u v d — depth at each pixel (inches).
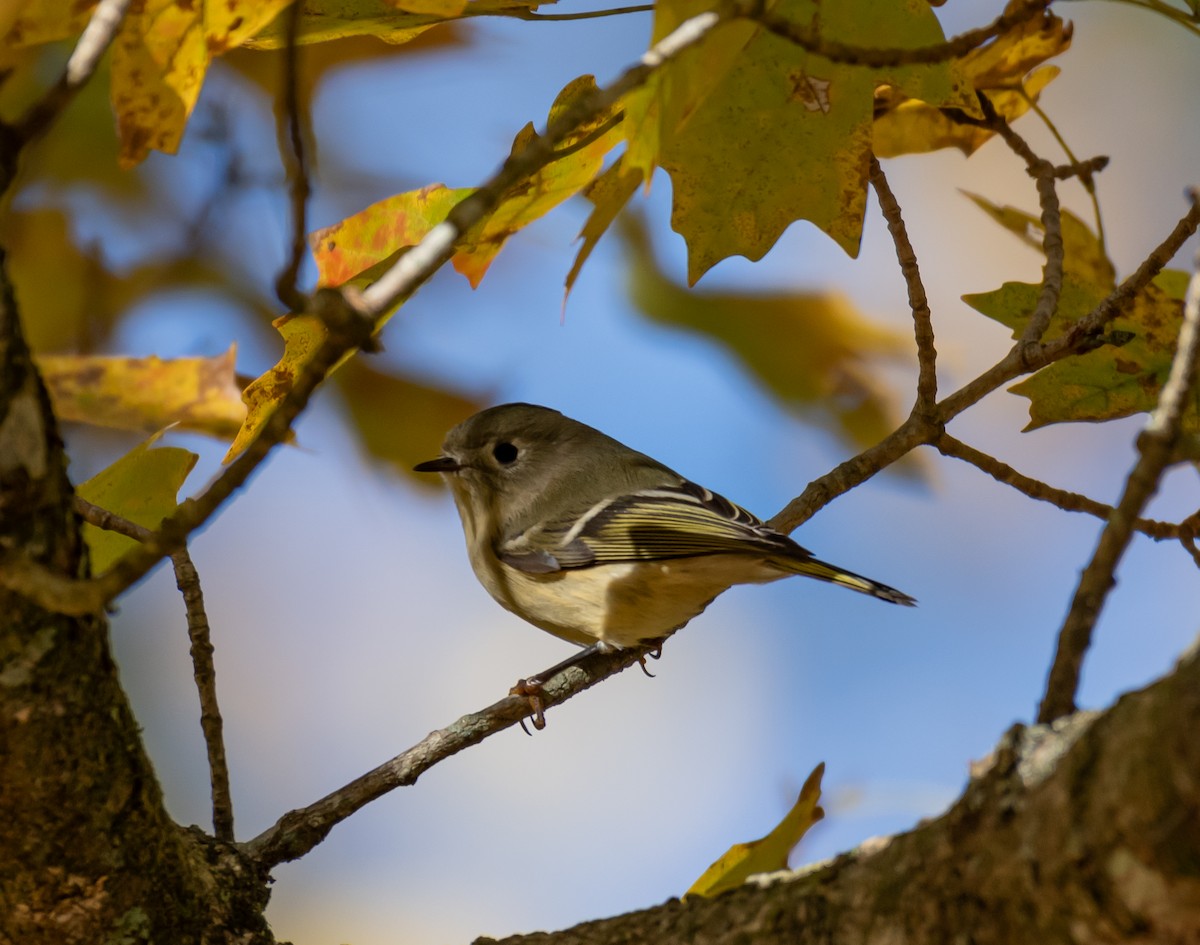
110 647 160.1
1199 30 195.0
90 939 165.6
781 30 150.9
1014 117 240.1
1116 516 131.3
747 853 188.9
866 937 140.6
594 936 165.5
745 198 200.4
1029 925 124.4
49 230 315.6
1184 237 199.3
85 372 231.0
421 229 195.5
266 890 188.5
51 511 146.6
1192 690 110.4
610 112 190.9
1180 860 111.8
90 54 139.4
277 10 165.5
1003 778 131.6
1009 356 216.2
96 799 159.3
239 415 234.2
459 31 319.3
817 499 244.7
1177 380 127.9
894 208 219.5
